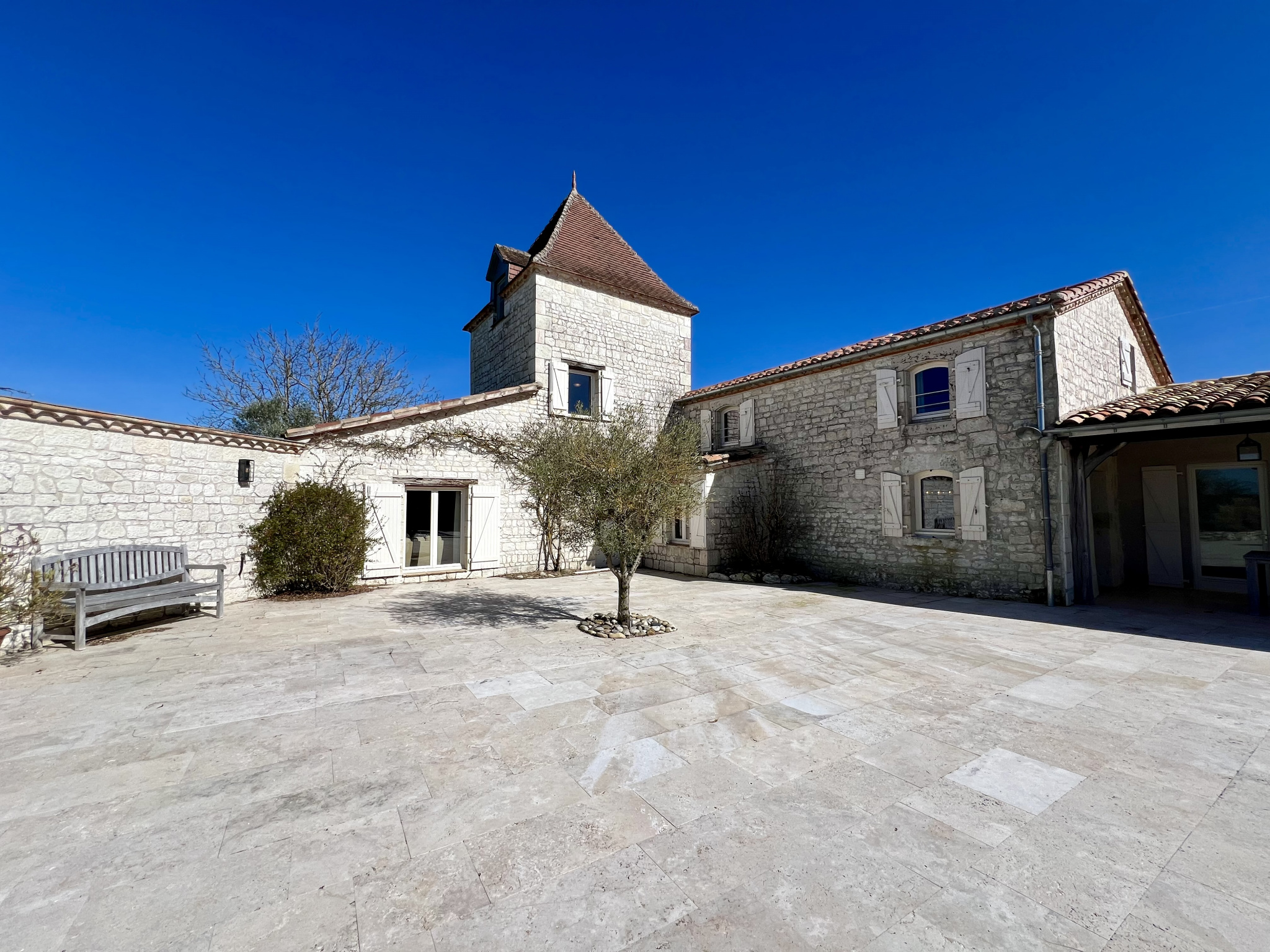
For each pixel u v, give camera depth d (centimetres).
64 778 288
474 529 1077
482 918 190
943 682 445
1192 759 312
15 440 548
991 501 829
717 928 185
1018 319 788
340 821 249
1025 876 213
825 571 1053
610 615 683
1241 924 187
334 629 628
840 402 1039
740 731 349
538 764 304
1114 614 707
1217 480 891
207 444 753
